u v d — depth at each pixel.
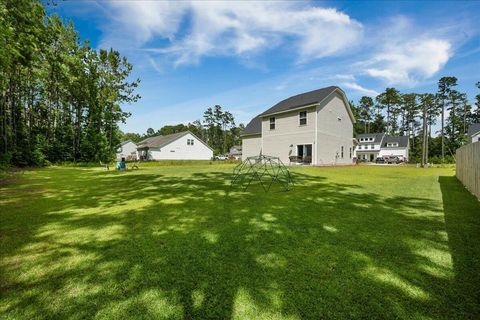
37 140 19.11
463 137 39.09
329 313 1.62
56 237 3.14
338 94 19.12
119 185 8.04
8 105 17.25
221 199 5.50
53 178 10.34
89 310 1.69
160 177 10.55
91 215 4.22
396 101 52.97
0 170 10.25
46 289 1.95
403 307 1.67
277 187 7.21
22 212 4.45
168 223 3.71
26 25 6.68
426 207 4.51
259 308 1.69
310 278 2.07
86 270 2.26
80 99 22.03
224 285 1.98
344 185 7.50
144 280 2.07
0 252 2.67
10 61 6.58
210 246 2.79
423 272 2.15
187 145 35.22
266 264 2.34
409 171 12.98
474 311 1.62
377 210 4.34
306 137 17.09
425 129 18.53
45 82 18.36
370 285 1.95
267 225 3.54
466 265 2.26
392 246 2.72
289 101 20.28
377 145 45.25
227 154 65.19
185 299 1.80
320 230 3.29
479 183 5.02
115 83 24.73
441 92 46.62
